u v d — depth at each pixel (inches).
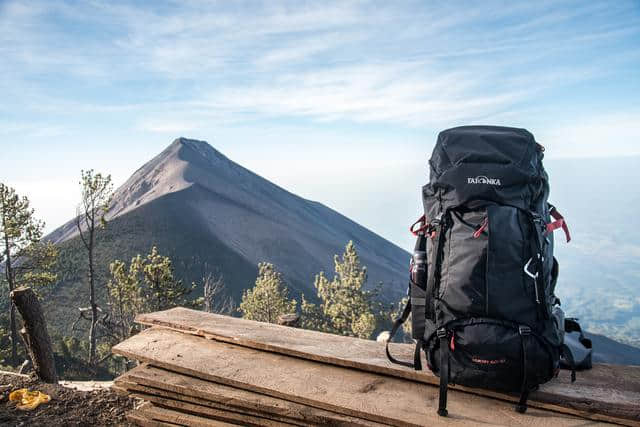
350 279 1694.1
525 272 111.2
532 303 111.8
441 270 118.7
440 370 114.7
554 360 112.7
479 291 112.7
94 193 1360.7
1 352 1074.1
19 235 1132.5
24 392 200.1
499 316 111.5
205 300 1108.5
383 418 114.7
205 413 132.3
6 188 1112.8
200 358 147.6
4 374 227.0
